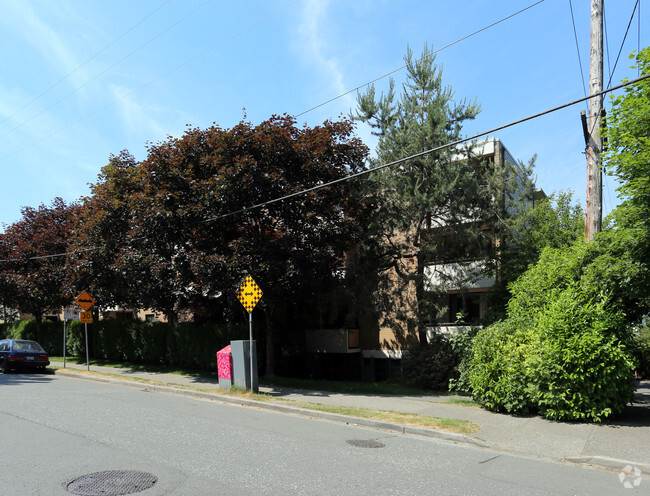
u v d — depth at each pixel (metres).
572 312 9.75
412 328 16.50
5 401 11.73
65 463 6.21
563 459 7.25
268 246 15.30
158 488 5.27
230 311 19.39
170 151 16.53
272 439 7.98
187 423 9.22
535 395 9.85
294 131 16.58
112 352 25.89
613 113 10.29
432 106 15.30
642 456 7.11
